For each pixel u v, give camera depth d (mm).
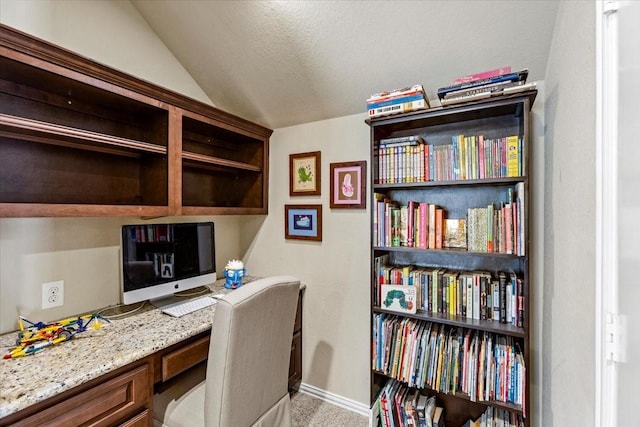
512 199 1400
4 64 1105
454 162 1525
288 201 2250
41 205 1150
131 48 1735
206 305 1687
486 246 1441
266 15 1559
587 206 854
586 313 849
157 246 1608
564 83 1117
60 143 1391
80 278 1536
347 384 2018
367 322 1939
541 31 1297
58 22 1440
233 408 1174
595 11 783
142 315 1528
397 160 1667
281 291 1330
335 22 1506
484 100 1355
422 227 1584
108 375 1066
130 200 1699
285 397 1503
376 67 1661
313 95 1945
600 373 723
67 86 1301
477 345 1438
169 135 1588
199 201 2168
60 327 1273
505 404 1362
